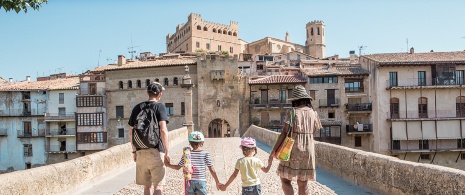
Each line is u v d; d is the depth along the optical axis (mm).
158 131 7492
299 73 68250
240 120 62375
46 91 68812
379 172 9688
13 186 7879
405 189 8414
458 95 55250
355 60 82625
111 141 65062
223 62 62031
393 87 54719
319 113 59469
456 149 53656
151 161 7395
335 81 59500
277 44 136500
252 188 7668
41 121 68750
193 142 7867
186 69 45719
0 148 68250
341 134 58875
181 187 12312
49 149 67562
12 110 69188
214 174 7934
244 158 7824
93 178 12453
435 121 54344
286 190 7547
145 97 64188
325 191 10562
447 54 59188
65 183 10273
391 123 55094
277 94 61812
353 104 58375
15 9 9406
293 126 7363
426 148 54531
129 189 11859
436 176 7332
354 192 10266
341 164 12484
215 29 134625
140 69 64750
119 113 65375
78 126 65188
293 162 7305
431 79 55844
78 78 77812
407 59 56812
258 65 78625
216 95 61750
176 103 62719
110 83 66000
